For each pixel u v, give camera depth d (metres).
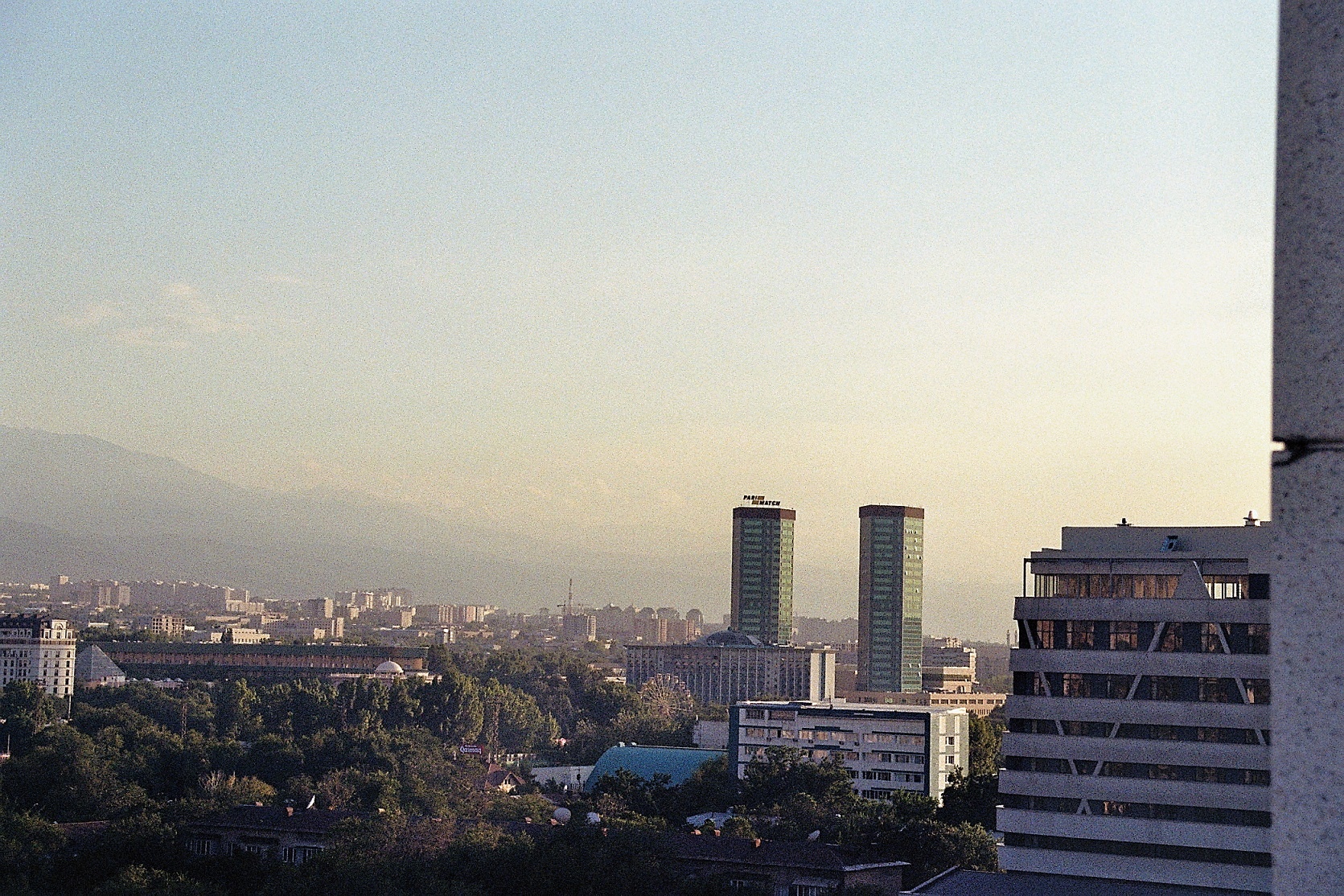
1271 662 7.68
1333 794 7.45
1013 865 128.88
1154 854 124.94
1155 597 130.75
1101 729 128.62
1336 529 7.51
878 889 137.38
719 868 146.38
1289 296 7.73
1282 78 7.84
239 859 139.62
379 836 149.12
